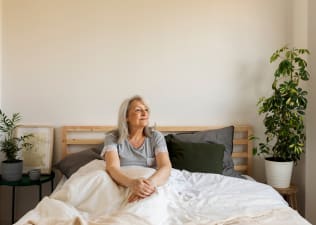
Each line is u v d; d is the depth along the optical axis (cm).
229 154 270
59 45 285
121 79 289
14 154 269
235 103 296
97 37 287
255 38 295
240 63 295
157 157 213
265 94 294
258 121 295
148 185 172
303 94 259
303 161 281
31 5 282
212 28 292
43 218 151
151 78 291
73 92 288
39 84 286
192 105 294
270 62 280
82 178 181
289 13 295
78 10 285
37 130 284
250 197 189
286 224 154
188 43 291
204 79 294
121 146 218
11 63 284
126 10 287
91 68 287
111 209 168
